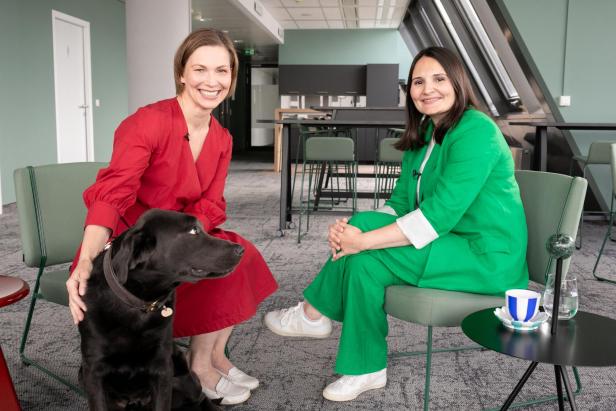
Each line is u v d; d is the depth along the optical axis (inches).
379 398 87.0
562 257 59.9
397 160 234.5
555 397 86.3
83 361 62.6
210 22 465.7
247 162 551.2
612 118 234.8
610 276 159.5
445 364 100.3
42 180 88.5
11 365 97.3
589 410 83.7
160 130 73.4
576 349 56.5
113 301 59.4
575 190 76.8
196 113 76.2
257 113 754.8
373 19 510.3
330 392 85.0
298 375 94.9
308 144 218.2
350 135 300.5
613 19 228.8
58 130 337.1
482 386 91.7
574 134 235.8
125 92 427.5
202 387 81.6
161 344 62.1
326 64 566.6
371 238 79.4
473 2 254.4
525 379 64.7
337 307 85.0
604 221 247.0
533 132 258.4
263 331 115.1
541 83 235.9
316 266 167.3
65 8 335.6
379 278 80.3
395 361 101.5
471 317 66.4
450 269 78.2
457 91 81.8
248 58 697.0
